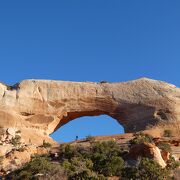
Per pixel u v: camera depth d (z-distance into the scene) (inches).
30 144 2600.9
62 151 2188.7
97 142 2246.6
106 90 3417.8
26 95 3346.5
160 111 3243.1
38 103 3344.0
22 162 2031.3
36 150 2358.5
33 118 3289.9
